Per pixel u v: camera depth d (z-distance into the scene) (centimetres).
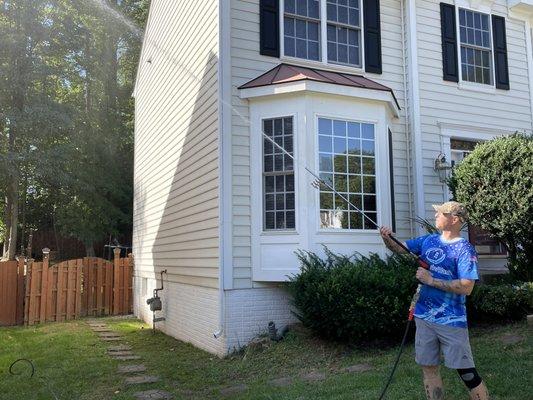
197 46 896
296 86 762
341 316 651
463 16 1052
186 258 925
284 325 771
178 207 991
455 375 482
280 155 780
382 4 970
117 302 1407
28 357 800
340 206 780
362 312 646
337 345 684
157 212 1169
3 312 1222
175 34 1041
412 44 973
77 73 2022
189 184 921
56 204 2108
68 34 1866
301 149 762
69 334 1025
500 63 1074
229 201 766
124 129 2312
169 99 1081
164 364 732
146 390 594
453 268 368
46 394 588
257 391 536
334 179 781
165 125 1112
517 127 1075
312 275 682
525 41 1120
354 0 936
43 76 1769
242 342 751
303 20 885
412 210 941
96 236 2081
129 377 659
